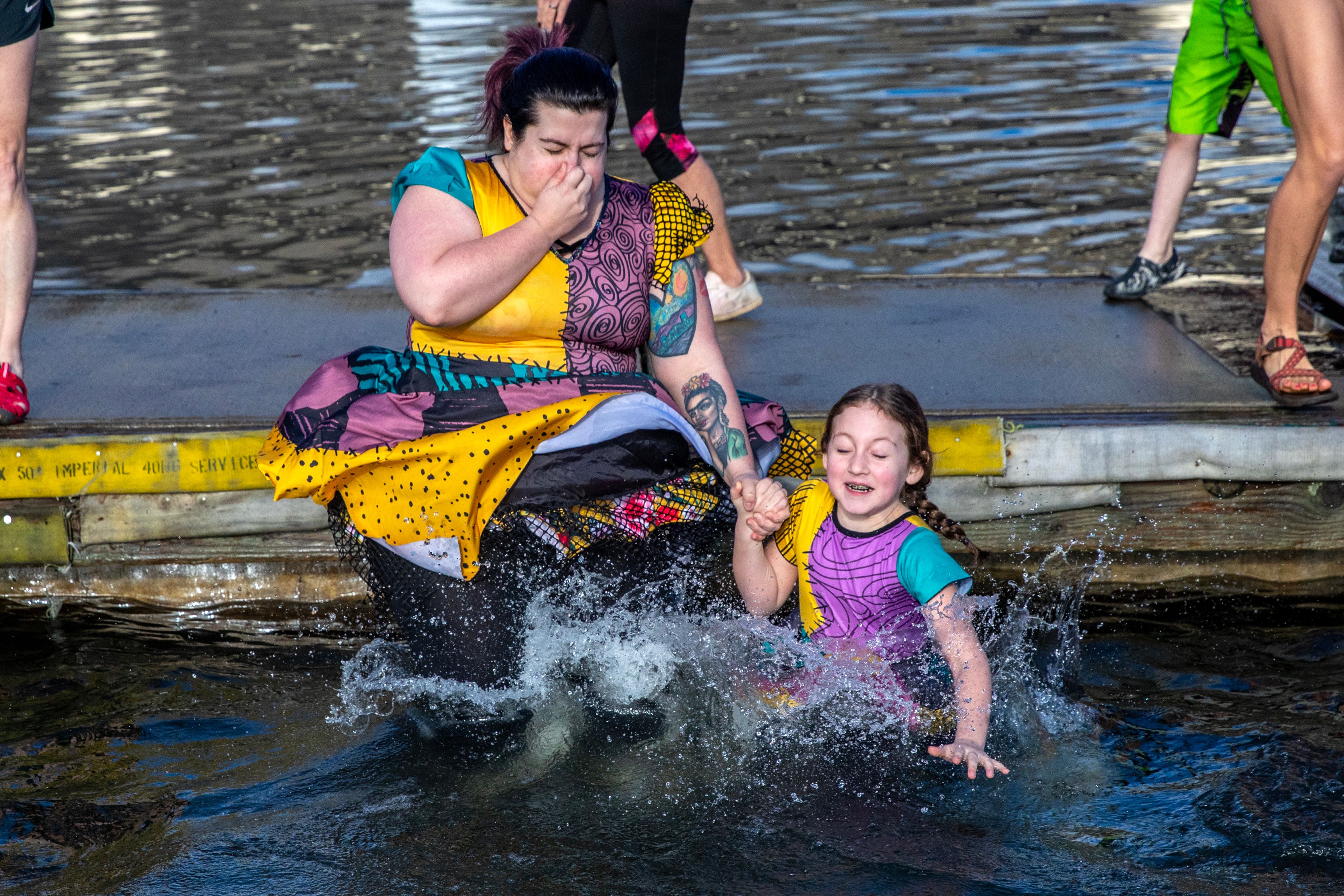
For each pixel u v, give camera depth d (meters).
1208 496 10.17
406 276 7.71
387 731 8.05
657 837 6.82
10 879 6.52
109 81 30.72
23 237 10.14
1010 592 10.07
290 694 8.62
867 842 6.75
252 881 6.48
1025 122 26.03
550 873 6.52
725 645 8.77
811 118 26.62
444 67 31.48
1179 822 6.86
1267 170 22.80
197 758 7.75
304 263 19.05
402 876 6.51
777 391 10.88
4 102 9.83
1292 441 9.89
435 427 8.00
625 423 8.20
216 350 11.94
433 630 8.30
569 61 7.64
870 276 17.92
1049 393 10.73
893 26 35.69
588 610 8.64
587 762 7.60
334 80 30.39
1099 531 10.23
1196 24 12.64
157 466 9.76
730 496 8.81
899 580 8.51
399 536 8.08
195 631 9.77
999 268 18.20
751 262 18.61
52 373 11.32
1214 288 13.68
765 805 7.12
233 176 23.39
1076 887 6.32
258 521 10.02
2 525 9.90
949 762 7.51
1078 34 34.00
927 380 11.10
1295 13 9.51
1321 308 12.95
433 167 8.00
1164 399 10.56
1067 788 7.25
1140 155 23.64
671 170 11.82
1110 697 8.41
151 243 19.98
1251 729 7.88
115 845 6.83
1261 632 9.48
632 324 8.26
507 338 8.19
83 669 9.05
